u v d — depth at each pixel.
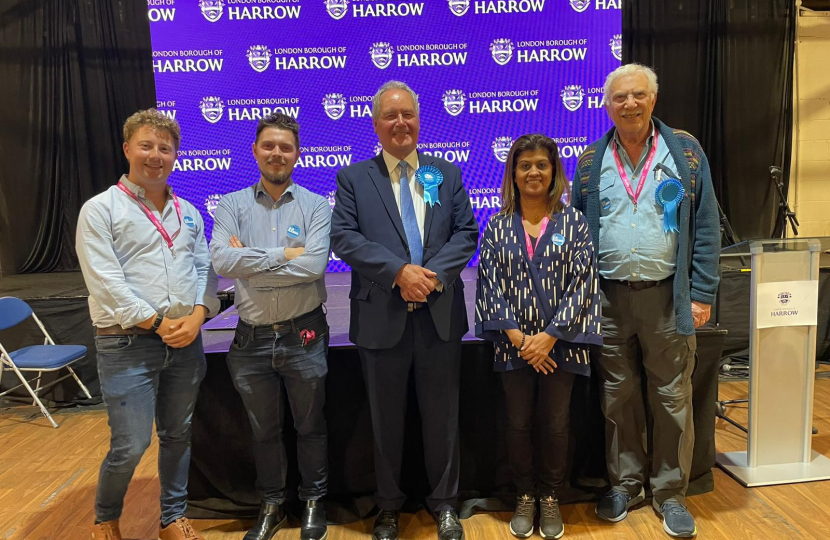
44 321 3.14
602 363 1.75
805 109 4.53
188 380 1.58
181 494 1.66
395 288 1.57
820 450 2.24
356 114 3.56
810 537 1.66
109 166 4.43
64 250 4.53
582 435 1.91
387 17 3.48
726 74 4.34
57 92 4.33
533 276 1.64
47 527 1.86
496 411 1.90
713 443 1.94
